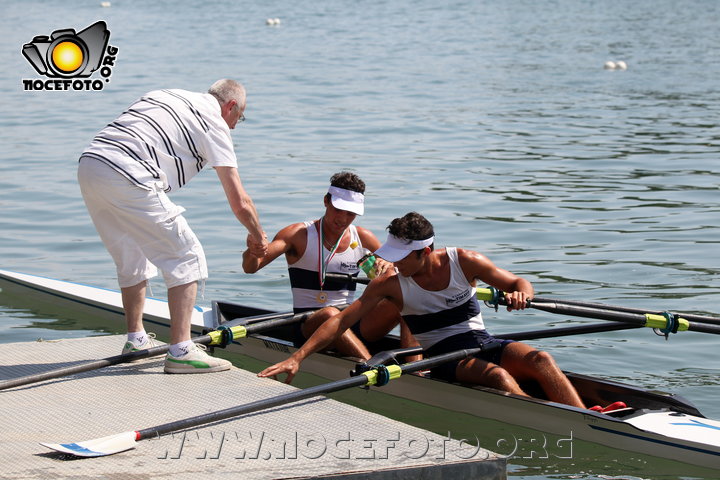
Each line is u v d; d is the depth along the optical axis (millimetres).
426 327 23141
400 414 23375
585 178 53312
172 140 21047
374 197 48156
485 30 154625
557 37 143250
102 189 20656
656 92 90062
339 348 24844
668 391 24469
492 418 22172
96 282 35594
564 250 38562
